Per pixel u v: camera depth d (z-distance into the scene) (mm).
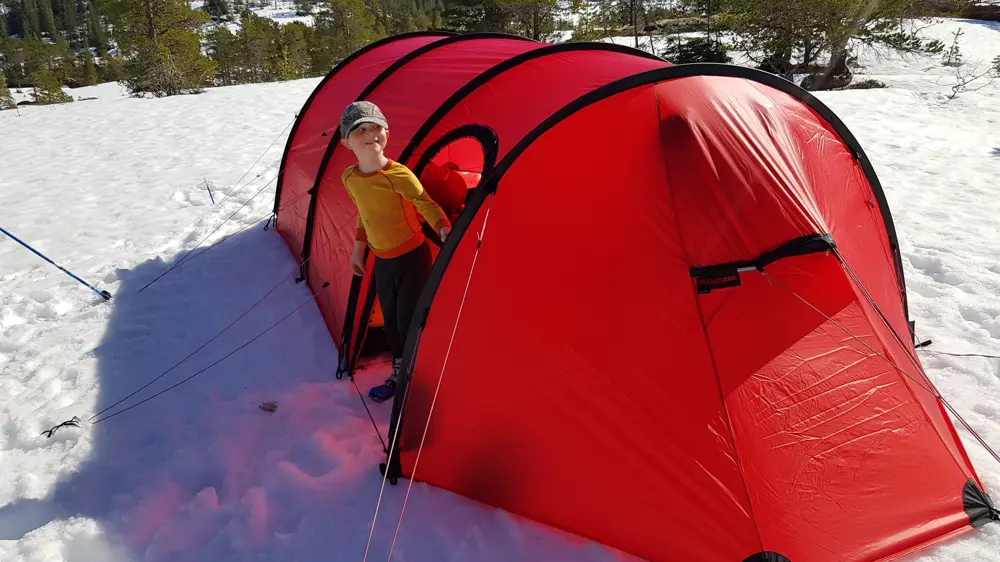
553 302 2604
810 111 3102
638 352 2512
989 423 3213
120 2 24453
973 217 6352
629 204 2564
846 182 3131
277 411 3531
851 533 2355
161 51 23922
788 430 2441
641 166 2568
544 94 3082
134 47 24953
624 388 2512
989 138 9781
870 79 18719
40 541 2621
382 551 2549
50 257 6137
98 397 3736
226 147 10922
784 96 3025
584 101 2582
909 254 5418
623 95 2650
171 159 10180
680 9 26469
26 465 3166
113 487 2994
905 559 2371
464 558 2508
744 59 21203
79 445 3293
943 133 10133
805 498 2361
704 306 2504
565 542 2574
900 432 2590
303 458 3119
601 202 2584
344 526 2682
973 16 27984
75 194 8398
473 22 26984
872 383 2631
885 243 3373
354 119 2775
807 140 2971
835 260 2654
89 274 5660
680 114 2586
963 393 3477
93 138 12133
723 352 2473
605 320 2549
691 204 2529
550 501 2625
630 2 26562
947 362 3801
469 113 3314
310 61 38844
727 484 2340
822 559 2283
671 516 2408
